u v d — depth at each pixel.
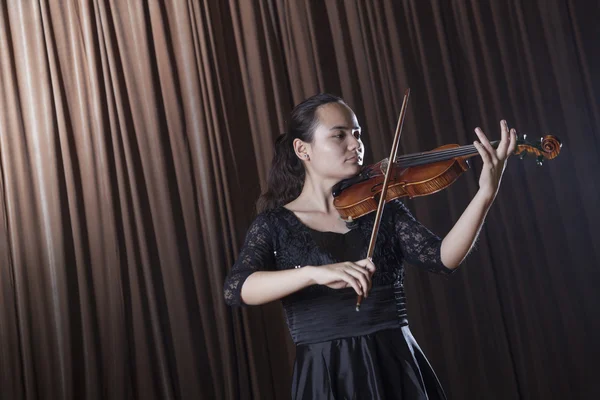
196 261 3.57
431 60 3.72
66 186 3.70
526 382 3.44
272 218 1.67
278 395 3.46
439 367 3.44
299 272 1.41
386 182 1.62
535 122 3.68
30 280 3.63
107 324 3.57
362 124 3.68
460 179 3.58
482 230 3.57
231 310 3.52
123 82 3.74
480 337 3.45
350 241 1.60
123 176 3.66
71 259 3.64
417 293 3.48
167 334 3.55
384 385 1.46
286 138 1.89
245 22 3.78
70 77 3.78
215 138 3.66
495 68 3.73
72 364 3.52
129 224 3.62
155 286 3.57
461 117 3.65
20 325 3.58
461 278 3.52
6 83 3.77
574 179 3.59
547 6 3.76
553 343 3.46
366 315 1.52
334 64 3.74
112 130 3.70
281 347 3.51
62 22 3.82
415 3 3.76
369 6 3.78
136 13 3.77
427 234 1.59
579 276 3.49
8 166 3.71
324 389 1.49
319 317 1.54
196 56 3.74
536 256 3.54
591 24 3.73
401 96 3.68
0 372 3.57
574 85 3.66
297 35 3.76
